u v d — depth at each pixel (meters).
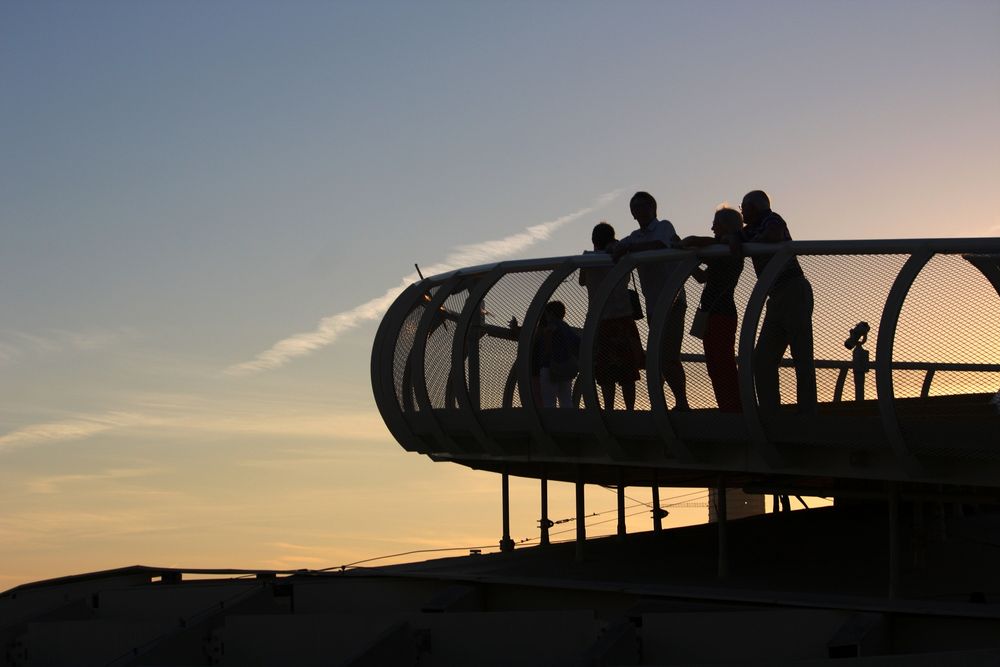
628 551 17.98
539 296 16.22
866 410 13.12
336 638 15.45
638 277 15.23
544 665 12.89
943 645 12.43
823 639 12.81
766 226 13.96
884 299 13.05
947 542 16.42
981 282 12.56
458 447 17.92
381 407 19.67
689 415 14.39
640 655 13.37
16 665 17.44
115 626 16.95
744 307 14.10
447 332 17.92
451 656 14.66
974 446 12.44
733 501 24.06
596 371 15.28
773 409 13.62
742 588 14.59
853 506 20.30
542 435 16.05
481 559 18.95
